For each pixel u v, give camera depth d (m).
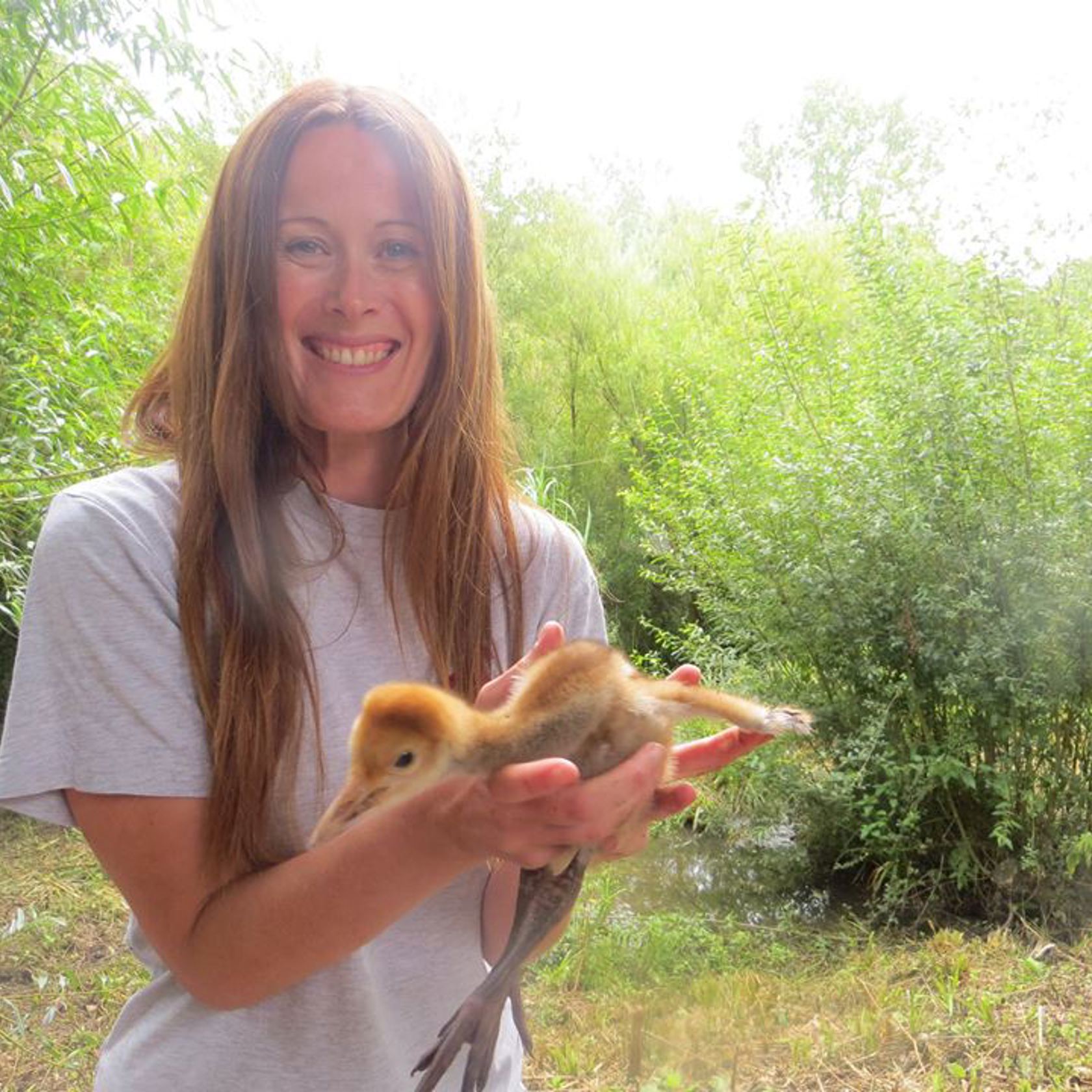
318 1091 0.72
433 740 0.62
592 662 0.64
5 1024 2.10
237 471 0.72
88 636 0.67
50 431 2.17
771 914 2.70
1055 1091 1.78
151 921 0.67
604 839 0.60
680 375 3.84
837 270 4.16
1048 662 2.58
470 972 0.78
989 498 2.67
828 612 2.81
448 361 0.80
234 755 0.68
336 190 0.75
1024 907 2.57
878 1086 1.81
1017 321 2.68
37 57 1.91
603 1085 1.83
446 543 0.80
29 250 2.25
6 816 3.28
